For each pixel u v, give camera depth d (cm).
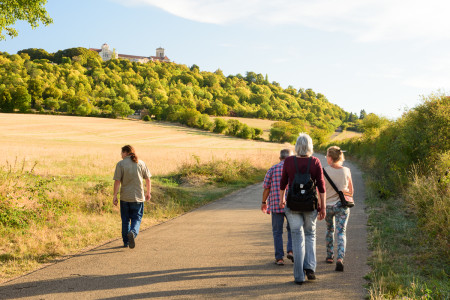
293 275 477
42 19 1209
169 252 585
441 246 568
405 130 1330
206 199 1183
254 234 715
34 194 792
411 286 416
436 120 1222
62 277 466
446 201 672
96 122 10188
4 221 674
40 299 394
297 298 398
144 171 635
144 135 8775
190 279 459
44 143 5606
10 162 2125
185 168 1681
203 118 11444
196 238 681
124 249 604
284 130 11050
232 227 780
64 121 9625
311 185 454
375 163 2141
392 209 915
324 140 7556
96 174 1603
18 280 455
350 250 589
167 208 958
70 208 826
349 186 527
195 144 7738
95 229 724
